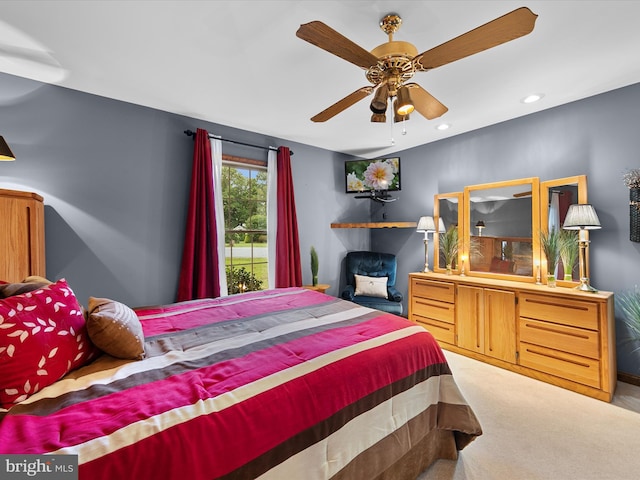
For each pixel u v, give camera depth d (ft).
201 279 9.33
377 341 4.67
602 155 8.05
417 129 10.82
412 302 11.32
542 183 9.02
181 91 7.84
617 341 7.88
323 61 6.44
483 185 10.43
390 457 4.12
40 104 7.36
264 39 5.70
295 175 12.36
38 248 6.51
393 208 14.03
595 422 6.18
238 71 6.84
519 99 8.37
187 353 4.21
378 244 14.88
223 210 10.46
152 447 2.46
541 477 4.78
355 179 13.35
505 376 8.25
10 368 2.96
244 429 2.89
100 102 8.11
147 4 4.79
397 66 4.81
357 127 10.58
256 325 5.43
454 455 5.15
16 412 2.77
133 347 4.03
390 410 4.21
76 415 2.73
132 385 3.32
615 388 7.48
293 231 11.80
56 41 5.74
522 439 5.68
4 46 5.91
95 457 2.27
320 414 3.44
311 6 4.87
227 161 10.60
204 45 5.88
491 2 4.78
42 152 7.39
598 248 8.18
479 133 10.73
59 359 3.40
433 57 4.50
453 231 11.31
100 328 3.84
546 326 7.88
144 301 8.86
